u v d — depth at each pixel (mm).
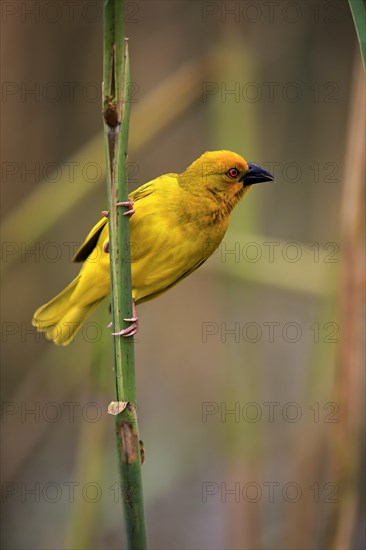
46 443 12633
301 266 9398
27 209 9836
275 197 12914
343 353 8125
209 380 12695
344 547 8344
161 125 9930
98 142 10016
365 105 7742
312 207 12867
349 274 7953
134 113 9922
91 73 12125
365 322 8570
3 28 11320
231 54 9727
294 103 12852
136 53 12445
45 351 12094
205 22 11875
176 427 12523
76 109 12094
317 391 9133
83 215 12609
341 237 8109
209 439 12359
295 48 12195
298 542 9234
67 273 12430
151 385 12922
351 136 7852
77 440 12719
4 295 11953
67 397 11523
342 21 12656
